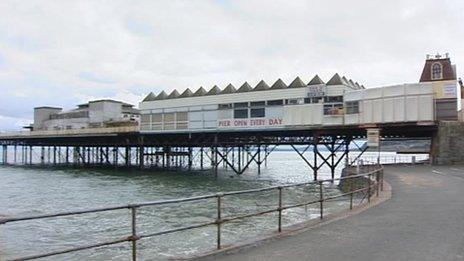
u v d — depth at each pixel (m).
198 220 19.22
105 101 83.56
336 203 21.86
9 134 81.12
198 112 50.12
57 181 45.59
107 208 6.37
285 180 47.12
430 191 17.91
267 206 23.83
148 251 13.59
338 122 39.59
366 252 7.74
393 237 9.00
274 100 44.16
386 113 36.59
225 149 78.06
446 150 35.62
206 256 7.52
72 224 18.67
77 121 87.06
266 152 103.31
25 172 63.00
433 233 9.38
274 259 7.30
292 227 10.23
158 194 33.06
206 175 53.66
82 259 12.95
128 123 69.94
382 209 13.17
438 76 40.72
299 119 42.03
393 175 26.03
